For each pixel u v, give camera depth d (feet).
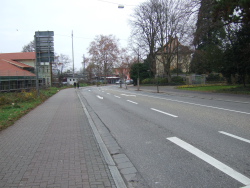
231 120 27.30
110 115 36.14
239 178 12.41
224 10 61.05
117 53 274.98
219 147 17.48
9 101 52.24
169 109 39.22
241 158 15.14
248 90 68.85
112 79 380.58
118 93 92.63
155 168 14.28
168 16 132.36
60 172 13.53
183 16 76.74
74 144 19.53
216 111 34.73
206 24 71.00
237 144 18.01
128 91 106.73
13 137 22.26
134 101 56.08
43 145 19.29
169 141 19.79
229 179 12.34
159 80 150.41
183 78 154.40
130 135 22.72
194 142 19.08
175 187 11.78
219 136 20.49
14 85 97.25
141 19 143.84
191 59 150.82
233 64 76.23
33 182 12.23
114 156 16.81
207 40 86.74
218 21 67.72
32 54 185.16
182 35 120.78
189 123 26.68
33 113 39.50
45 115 36.83
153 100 56.95
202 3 69.15
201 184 11.93
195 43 83.97
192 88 99.19
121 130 25.17
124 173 13.79
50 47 64.28
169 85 145.79
